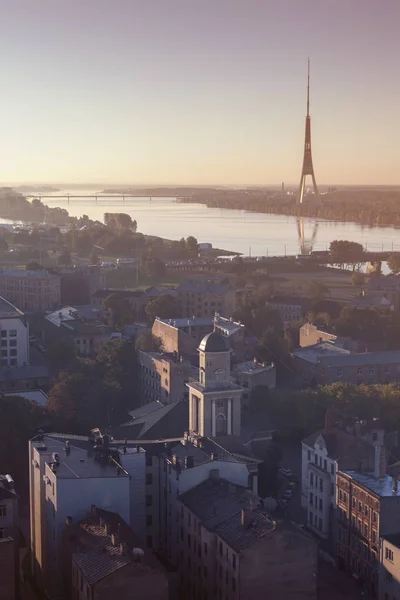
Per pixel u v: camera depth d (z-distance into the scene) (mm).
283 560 186250
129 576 176000
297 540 186500
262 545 185250
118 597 175625
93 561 183875
